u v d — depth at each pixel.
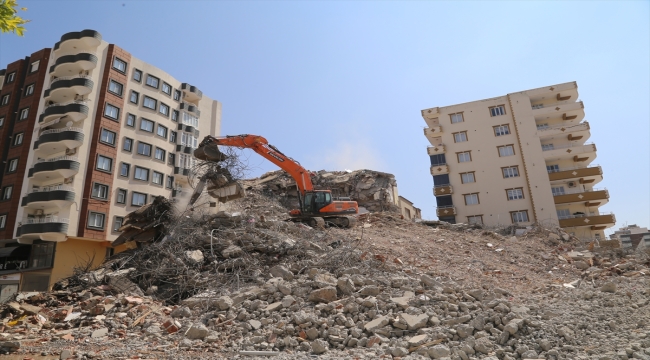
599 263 15.89
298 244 13.50
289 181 34.59
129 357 7.26
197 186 15.56
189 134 40.41
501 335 7.14
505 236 23.64
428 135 43.19
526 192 39.00
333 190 34.34
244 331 8.41
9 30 7.82
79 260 29.69
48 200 29.20
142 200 34.62
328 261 12.11
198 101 43.31
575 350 6.68
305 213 20.14
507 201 39.34
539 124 41.88
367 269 11.63
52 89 32.41
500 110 41.72
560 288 11.36
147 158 35.75
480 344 6.83
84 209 30.20
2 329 9.41
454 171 41.56
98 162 31.75
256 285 11.02
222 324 8.81
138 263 13.06
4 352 7.57
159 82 38.28
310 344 7.53
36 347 7.95
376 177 35.47
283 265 12.29
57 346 8.06
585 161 40.00
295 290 9.98
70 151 31.14
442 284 10.39
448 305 8.62
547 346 6.77
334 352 7.25
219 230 14.19
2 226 30.84
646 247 17.72
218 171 15.67
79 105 31.47
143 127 36.03
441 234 21.75
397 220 24.81
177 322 9.02
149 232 15.19
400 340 7.46
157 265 12.55
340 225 20.80
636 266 13.78
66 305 10.93
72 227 29.44
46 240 29.06
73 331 9.16
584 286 11.69
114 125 33.59
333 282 10.26
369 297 9.12
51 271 28.30
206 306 9.95
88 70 33.25
